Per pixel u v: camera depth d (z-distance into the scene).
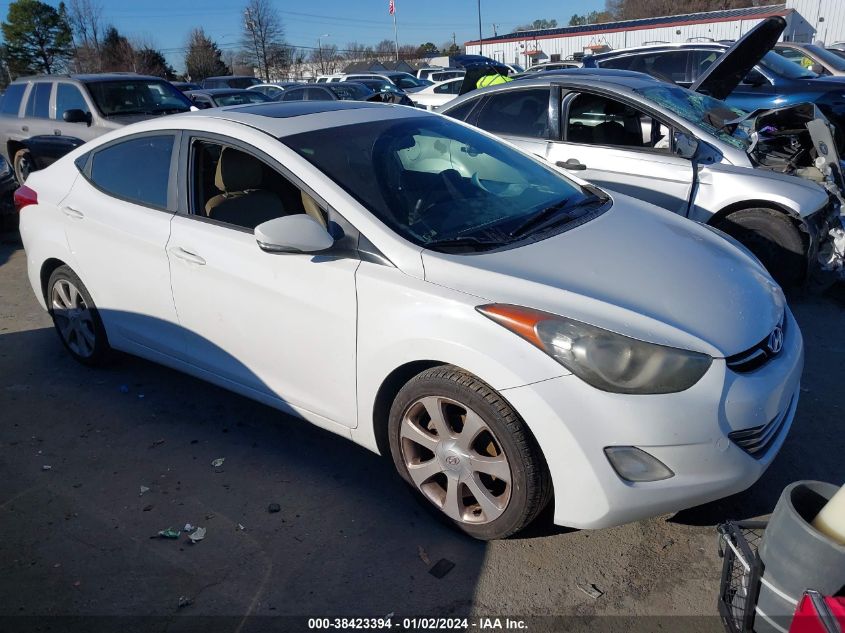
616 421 2.32
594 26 36.28
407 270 2.68
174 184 3.50
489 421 2.49
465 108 6.12
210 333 3.39
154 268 3.53
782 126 5.83
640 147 5.21
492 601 2.48
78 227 3.94
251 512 2.98
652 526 2.83
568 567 2.62
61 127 8.66
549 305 2.46
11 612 2.48
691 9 53.38
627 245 2.95
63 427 3.70
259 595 2.54
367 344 2.75
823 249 5.05
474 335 2.46
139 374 4.29
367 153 3.22
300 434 3.59
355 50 66.06
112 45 43.69
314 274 2.88
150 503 3.06
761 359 2.57
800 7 30.30
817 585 1.85
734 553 2.13
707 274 2.80
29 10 48.03
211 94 16.38
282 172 3.08
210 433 3.61
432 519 2.90
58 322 4.39
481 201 3.22
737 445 2.41
